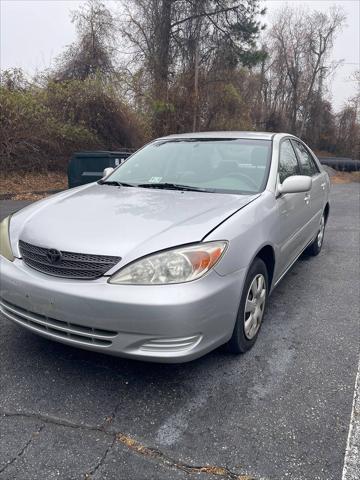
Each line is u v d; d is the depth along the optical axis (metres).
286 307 3.83
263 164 3.54
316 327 3.42
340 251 5.88
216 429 2.22
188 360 2.36
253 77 30.70
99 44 17.58
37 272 2.52
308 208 4.31
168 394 2.50
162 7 17.81
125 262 2.32
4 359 2.83
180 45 18.16
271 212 3.11
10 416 2.28
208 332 2.40
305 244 4.55
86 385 2.57
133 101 16.31
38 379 2.62
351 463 2.01
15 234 2.78
